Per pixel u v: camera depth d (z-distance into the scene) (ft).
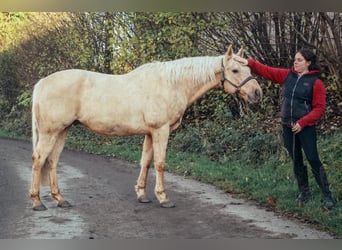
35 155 14.74
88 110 14.85
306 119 13.67
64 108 14.57
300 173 14.96
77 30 33.96
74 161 25.81
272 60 23.24
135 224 13.47
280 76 14.75
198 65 15.47
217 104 26.14
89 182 19.69
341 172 16.55
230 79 15.26
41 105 14.56
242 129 23.88
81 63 34.09
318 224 13.20
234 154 22.88
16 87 43.16
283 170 18.95
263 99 23.93
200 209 15.03
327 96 21.75
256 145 21.81
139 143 28.96
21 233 12.63
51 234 12.55
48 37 37.76
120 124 15.06
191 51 25.66
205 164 22.12
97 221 13.78
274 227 13.05
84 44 33.40
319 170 14.24
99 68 32.58
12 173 21.99
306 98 13.92
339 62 20.18
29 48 40.45
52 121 14.55
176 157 24.31
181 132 27.45
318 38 20.97
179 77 15.34
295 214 14.08
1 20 41.29
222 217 14.08
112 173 21.91
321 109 13.70
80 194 17.35
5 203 15.94
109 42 29.32
